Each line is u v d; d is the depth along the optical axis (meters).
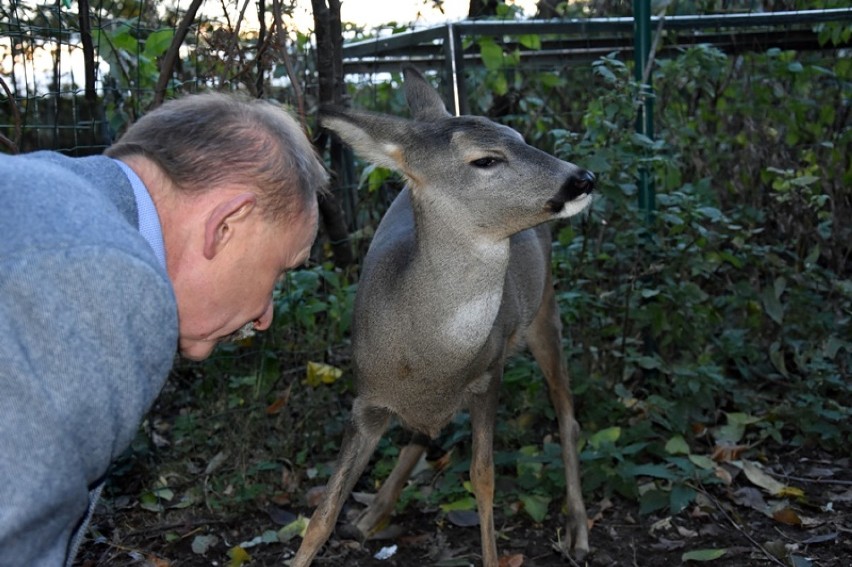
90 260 1.48
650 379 4.87
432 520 4.04
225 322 1.87
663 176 5.61
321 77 4.65
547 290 4.20
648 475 4.16
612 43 5.88
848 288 5.19
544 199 3.08
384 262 3.34
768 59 6.00
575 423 4.04
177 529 3.90
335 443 4.42
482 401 3.49
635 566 3.66
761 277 5.93
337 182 5.10
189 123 1.75
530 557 3.78
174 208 1.74
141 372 1.55
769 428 4.52
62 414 1.45
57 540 1.54
